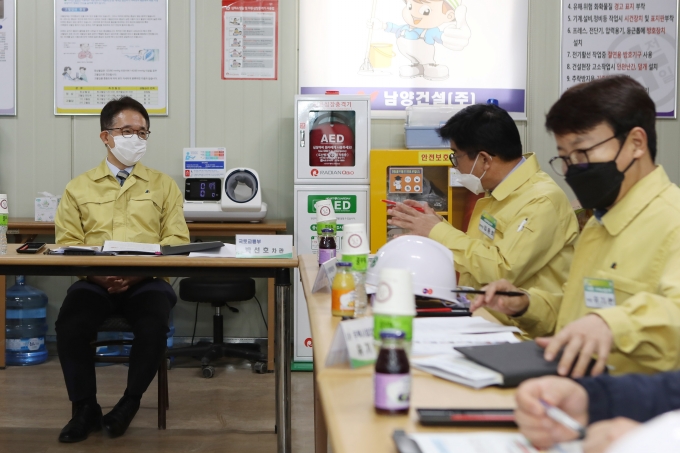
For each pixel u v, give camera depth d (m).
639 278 1.38
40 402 3.46
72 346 2.88
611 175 1.38
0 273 2.47
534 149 4.61
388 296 1.01
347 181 4.09
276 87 4.56
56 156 4.56
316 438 2.41
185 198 4.27
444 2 4.53
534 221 2.22
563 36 4.56
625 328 1.11
